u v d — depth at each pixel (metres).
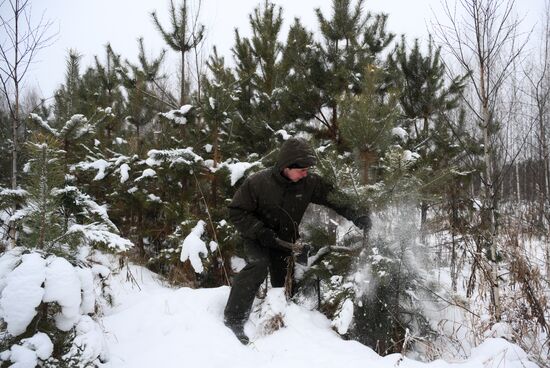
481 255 4.02
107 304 3.66
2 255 2.55
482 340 3.33
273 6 7.27
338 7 6.24
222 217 5.50
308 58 6.45
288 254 3.60
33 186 2.59
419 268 3.64
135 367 2.57
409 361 2.69
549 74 4.83
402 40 7.42
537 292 3.51
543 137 4.65
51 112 7.99
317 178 3.57
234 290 3.19
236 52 7.37
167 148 6.10
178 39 6.04
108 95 9.05
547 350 3.15
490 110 4.01
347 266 3.68
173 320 3.10
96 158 6.79
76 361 2.19
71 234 2.60
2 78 3.76
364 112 3.73
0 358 2.09
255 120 6.74
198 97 5.80
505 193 6.31
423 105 7.02
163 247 6.36
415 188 3.52
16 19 3.76
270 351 2.85
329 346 2.94
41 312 2.30
